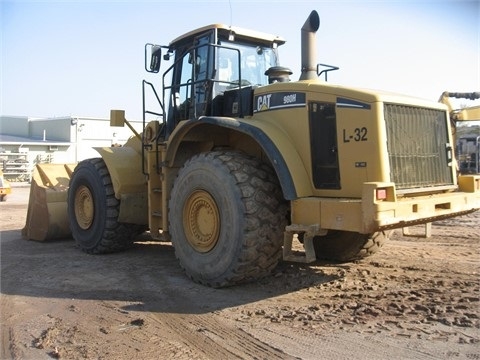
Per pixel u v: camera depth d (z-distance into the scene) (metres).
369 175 4.54
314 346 3.62
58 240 8.52
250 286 5.25
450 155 5.34
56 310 4.66
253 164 5.13
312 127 4.96
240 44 6.52
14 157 32.91
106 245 7.06
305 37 5.51
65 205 8.26
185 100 6.54
